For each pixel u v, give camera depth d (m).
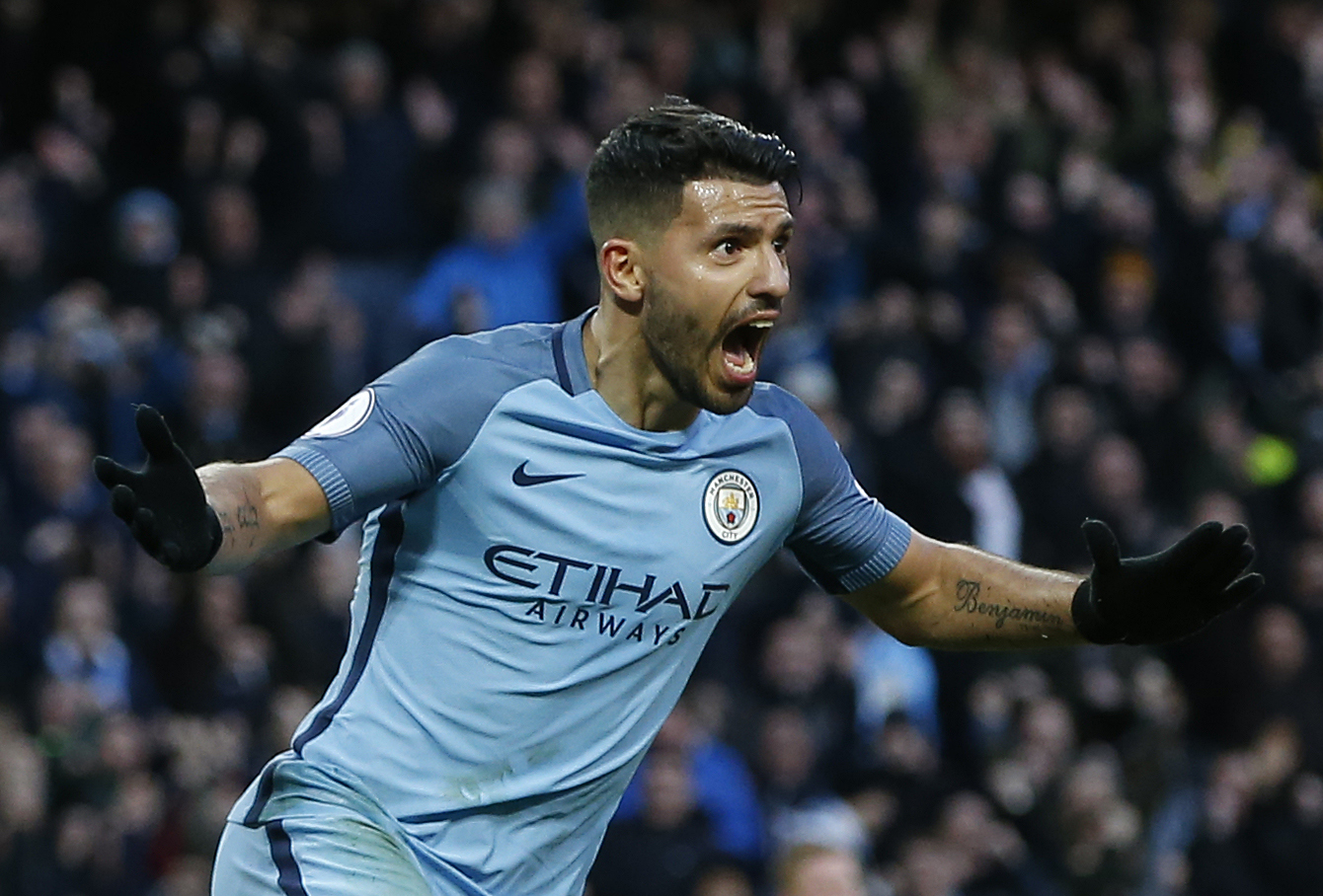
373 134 45.16
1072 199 49.62
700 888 31.16
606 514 13.30
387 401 12.94
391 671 13.45
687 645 13.85
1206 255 49.50
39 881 31.03
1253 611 41.78
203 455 38.16
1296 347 49.53
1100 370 45.41
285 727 32.91
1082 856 34.53
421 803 13.36
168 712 34.62
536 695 13.35
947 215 47.50
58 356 38.25
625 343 13.35
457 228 45.84
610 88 47.28
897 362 42.25
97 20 45.38
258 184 44.25
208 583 34.97
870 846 34.00
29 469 36.12
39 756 31.89
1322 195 56.41
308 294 41.19
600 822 14.05
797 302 44.59
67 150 42.94
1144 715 37.59
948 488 39.72
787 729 34.22
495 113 46.94
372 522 13.66
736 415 13.78
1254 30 57.72
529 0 47.12
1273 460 45.84
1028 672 37.66
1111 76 54.16
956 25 54.22
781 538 14.12
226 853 13.66
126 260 41.31
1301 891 36.19
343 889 13.05
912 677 37.50
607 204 13.34
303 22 48.72
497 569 13.23
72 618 33.88
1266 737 37.72
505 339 13.45
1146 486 44.75
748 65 48.59
